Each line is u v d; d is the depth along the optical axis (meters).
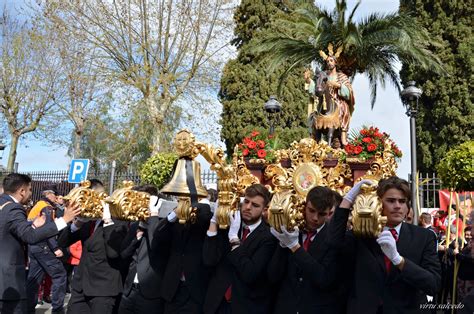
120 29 17.55
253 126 21.36
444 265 5.14
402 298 3.06
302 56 14.38
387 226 3.22
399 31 13.22
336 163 7.34
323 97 9.92
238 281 3.78
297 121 22.06
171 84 18.00
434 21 20.16
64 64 18.88
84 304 4.98
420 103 19.83
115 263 4.96
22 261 4.67
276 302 3.54
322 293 3.32
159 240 4.27
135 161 21.69
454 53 19.62
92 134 20.77
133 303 4.63
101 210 4.84
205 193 4.01
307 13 14.26
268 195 3.82
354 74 14.62
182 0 17.64
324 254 3.31
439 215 8.66
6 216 4.55
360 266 3.12
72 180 10.25
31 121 20.75
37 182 15.94
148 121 18.20
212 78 18.56
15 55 20.27
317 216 3.39
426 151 19.31
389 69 14.98
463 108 19.00
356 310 3.04
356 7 12.76
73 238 5.14
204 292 4.12
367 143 7.17
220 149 3.96
